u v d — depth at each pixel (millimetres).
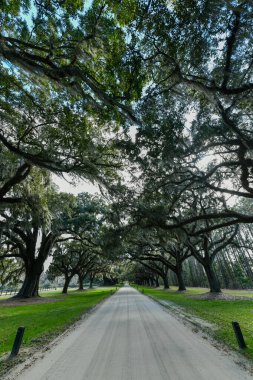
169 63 9016
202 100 11492
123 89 9344
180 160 12734
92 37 7652
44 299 26234
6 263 38344
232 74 8859
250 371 4434
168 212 15727
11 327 9617
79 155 13414
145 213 15516
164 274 45000
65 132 13289
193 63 8641
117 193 15664
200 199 19703
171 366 4777
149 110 11125
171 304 15508
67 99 11625
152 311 12820
